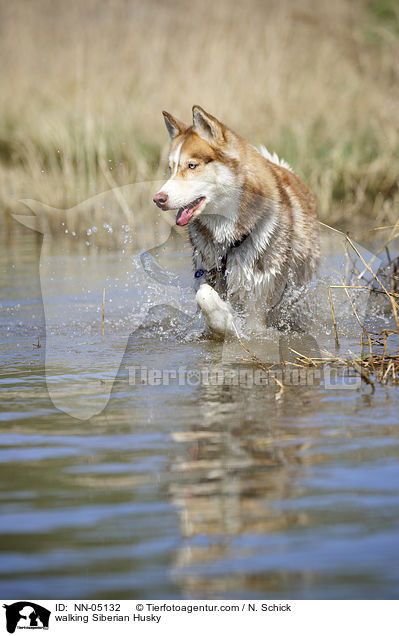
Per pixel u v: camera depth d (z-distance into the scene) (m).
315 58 23.42
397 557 3.55
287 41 24.00
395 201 15.82
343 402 5.82
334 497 4.15
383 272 9.91
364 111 20.27
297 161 17.58
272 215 8.32
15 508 4.11
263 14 25.03
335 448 4.84
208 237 8.51
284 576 3.44
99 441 5.11
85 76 22.06
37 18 25.59
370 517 3.91
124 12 25.23
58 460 4.79
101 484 4.40
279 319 8.64
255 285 8.42
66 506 4.12
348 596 3.32
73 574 3.50
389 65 22.56
